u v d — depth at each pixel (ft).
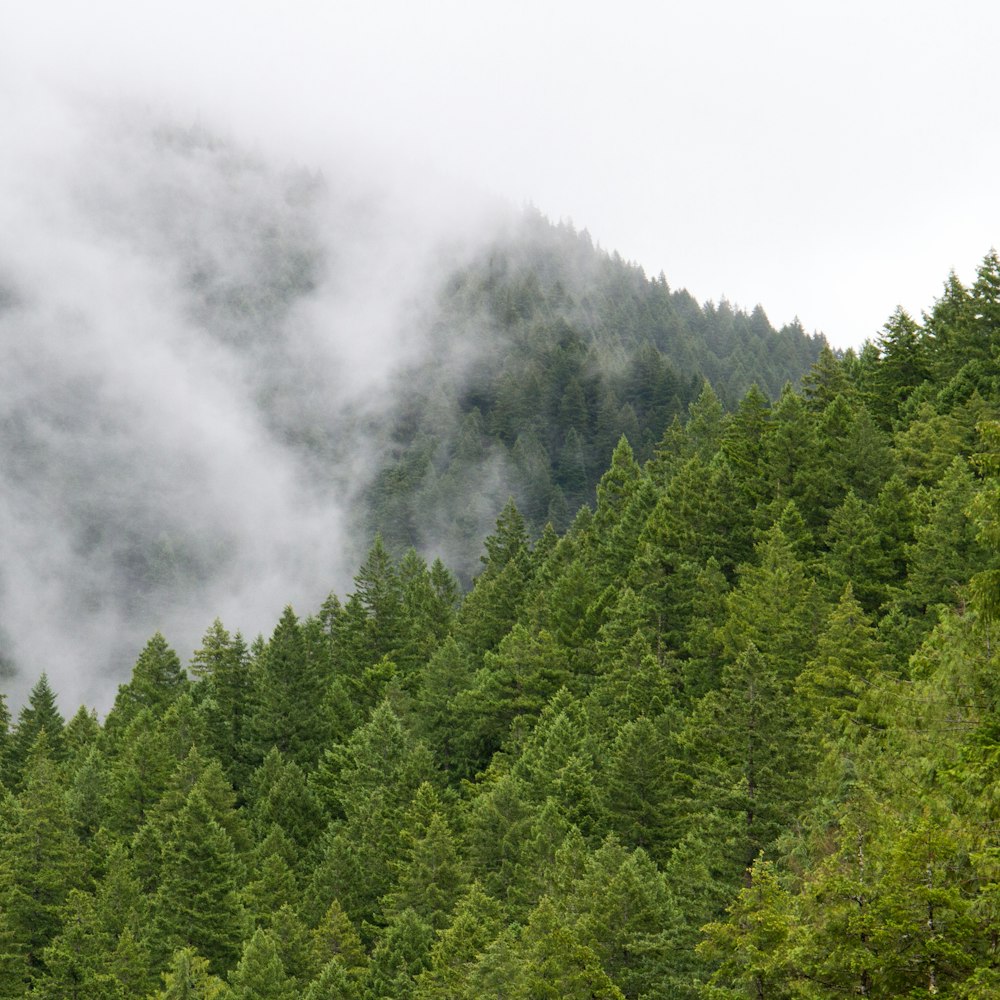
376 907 183.93
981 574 61.11
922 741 71.61
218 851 182.19
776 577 197.67
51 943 179.63
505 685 246.68
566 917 122.31
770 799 116.16
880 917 62.44
